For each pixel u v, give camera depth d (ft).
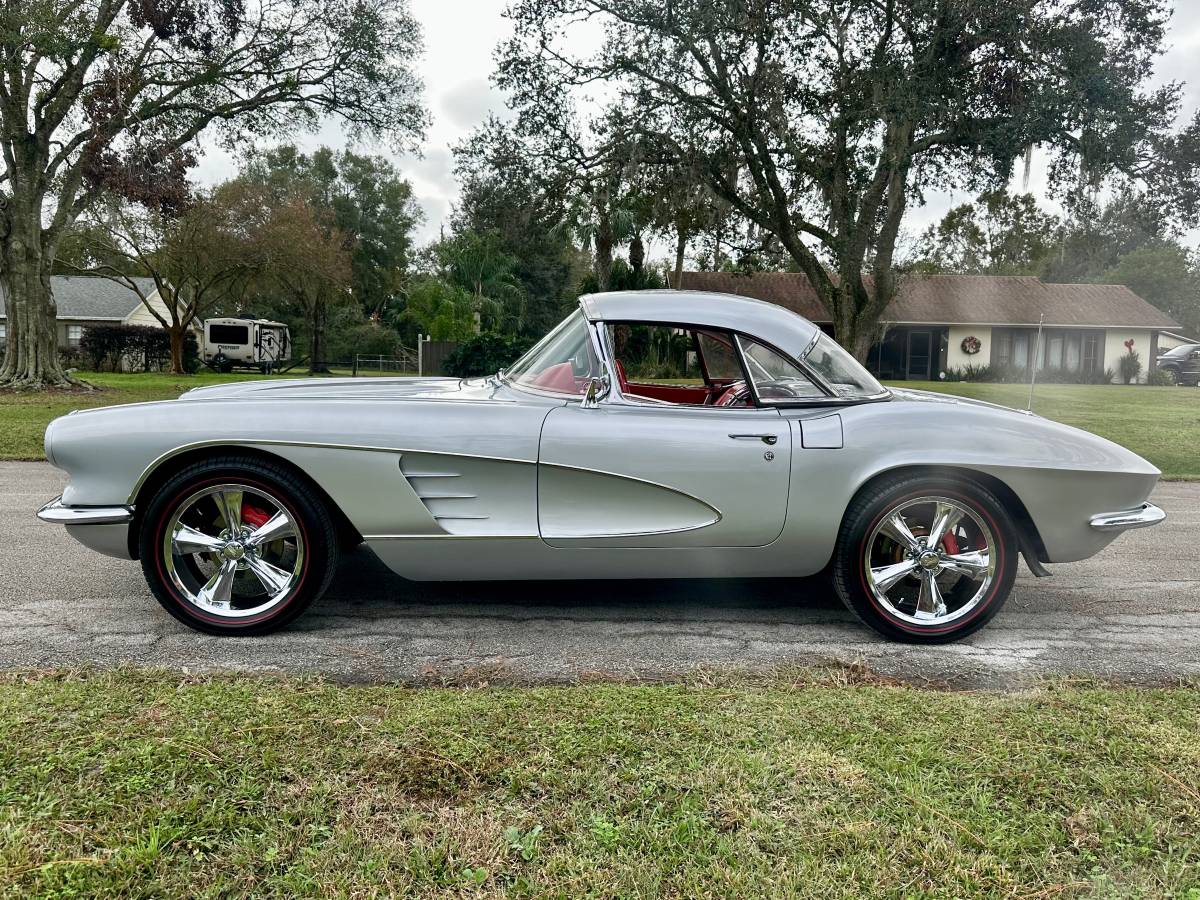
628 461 10.38
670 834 5.80
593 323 11.09
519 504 10.52
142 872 5.24
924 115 41.60
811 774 6.67
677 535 10.57
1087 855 5.70
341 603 11.99
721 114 49.06
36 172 59.41
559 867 5.42
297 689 8.32
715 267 61.31
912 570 10.80
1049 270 155.33
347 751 6.86
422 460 10.36
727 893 5.19
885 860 5.57
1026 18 41.34
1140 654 10.52
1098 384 106.93
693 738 7.29
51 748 6.74
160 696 7.98
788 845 5.71
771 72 45.52
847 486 10.55
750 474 10.48
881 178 47.32
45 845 5.46
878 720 7.79
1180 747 7.30
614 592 12.82
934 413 10.80
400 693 8.25
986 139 42.88
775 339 10.98
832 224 51.44
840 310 50.90
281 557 10.88
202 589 10.57
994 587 10.71
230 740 6.98
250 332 122.52
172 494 10.16
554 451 10.36
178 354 101.81
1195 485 27.25
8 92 58.13
